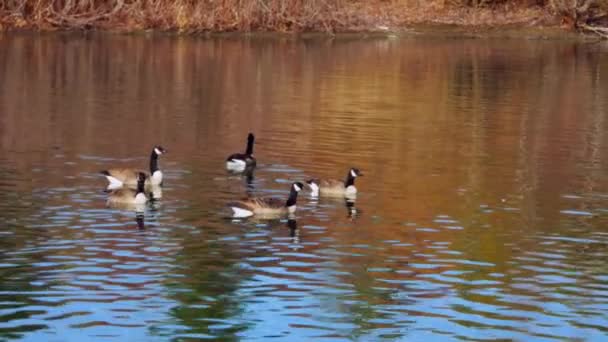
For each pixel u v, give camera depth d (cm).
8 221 1973
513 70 4869
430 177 2516
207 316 1487
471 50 5631
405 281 1667
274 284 1636
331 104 3756
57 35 5553
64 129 3072
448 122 3409
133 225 1967
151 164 2359
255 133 3116
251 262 1748
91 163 2583
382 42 5850
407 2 6519
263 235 1922
